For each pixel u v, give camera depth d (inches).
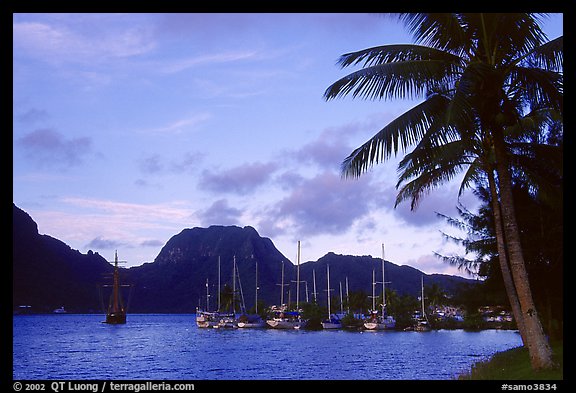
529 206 1235.2
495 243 1327.5
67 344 3695.9
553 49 748.6
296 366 1947.6
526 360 1056.2
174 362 2231.8
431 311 6584.6
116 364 2203.5
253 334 4982.8
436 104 781.9
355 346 3171.8
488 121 817.5
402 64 737.6
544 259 1237.7
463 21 812.0
